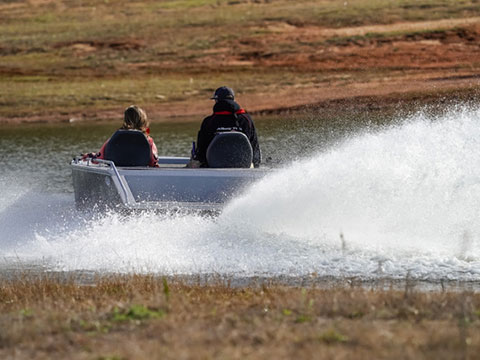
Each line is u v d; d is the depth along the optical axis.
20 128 94.19
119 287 24.81
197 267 28.14
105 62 146.88
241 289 24.06
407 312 18.17
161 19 184.12
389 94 100.44
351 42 145.50
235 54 145.00
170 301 20.20
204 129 33.41
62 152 67.56
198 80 126.81
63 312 19.33
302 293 20.39
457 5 169.62
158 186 30.69
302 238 30.00
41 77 138.12
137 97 114.31
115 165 33.59
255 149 33.97
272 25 165.50
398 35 146.75
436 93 98.06
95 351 15.48
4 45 167.00
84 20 192.50
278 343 15.59
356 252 28.58
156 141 70.38
